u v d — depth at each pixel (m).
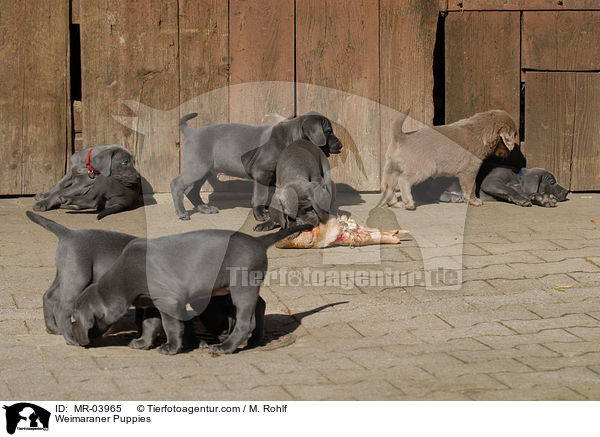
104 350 3.94
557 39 5.16
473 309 4.13
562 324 4.05
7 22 4.97
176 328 3.91
